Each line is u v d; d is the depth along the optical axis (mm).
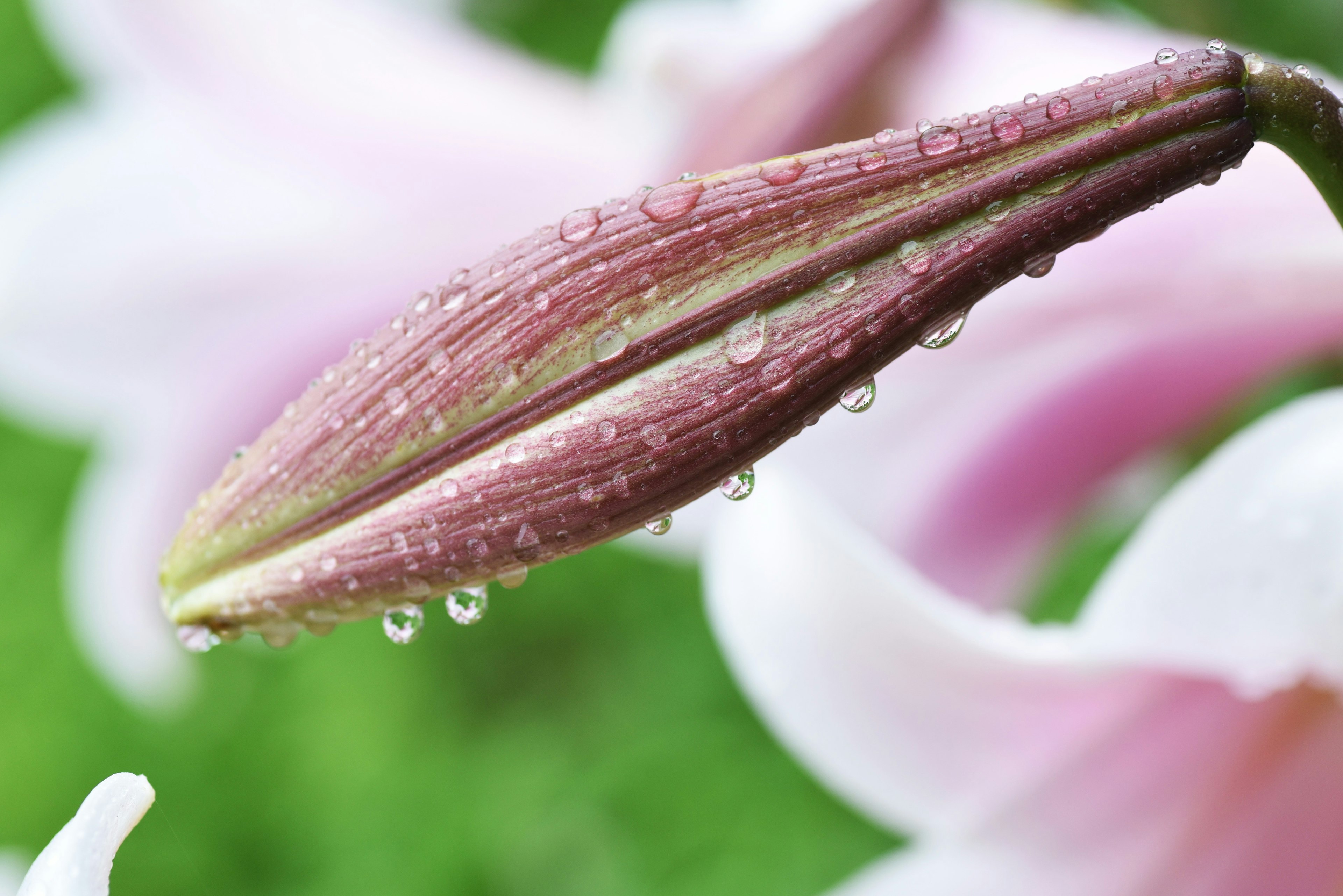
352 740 1714
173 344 958
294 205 911
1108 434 691
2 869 679
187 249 911
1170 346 645
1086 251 618
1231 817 538
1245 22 766
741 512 480
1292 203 573
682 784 1392
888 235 339
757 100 677
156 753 1812
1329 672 424
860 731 501
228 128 911
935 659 473
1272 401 782
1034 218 338
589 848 1419
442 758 1648
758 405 340
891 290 339
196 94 905
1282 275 591
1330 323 611
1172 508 437
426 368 343
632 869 1380
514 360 341
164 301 932
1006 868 543
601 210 344
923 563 736
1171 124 338
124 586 974
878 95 666
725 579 484
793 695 489
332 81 880
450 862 1521
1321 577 418
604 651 1630
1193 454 804
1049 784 532
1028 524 723
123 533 967
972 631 455
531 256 344
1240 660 426
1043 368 677
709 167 696
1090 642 438
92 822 345
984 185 338
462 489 342
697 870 1352
